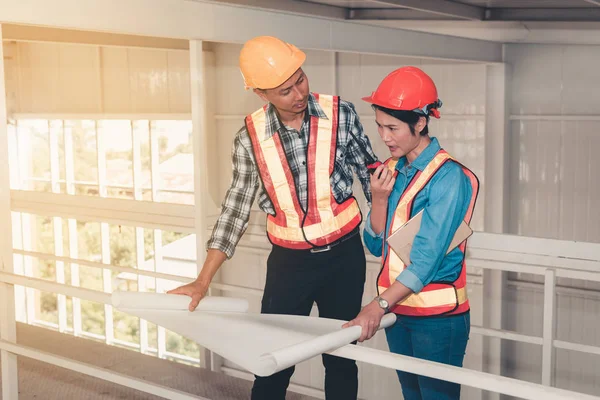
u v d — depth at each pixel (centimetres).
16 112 845
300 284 205
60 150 864
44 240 939
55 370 354
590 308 666
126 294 179
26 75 840
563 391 116
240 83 777
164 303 179
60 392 324
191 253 908
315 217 201
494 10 619
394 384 745
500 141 664
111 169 849
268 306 210
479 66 666
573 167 648
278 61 180
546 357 306
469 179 177
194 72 339
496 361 719
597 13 591
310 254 203
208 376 366
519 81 658
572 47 628
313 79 753
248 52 183
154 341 1031
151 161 841
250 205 209
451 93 689
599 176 634
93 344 418
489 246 317
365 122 730
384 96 171
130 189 842
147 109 798
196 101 341
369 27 331
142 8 235
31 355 229
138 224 648
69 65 820
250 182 208
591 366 671
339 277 206
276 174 199
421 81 171
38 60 834
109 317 1009
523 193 679
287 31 283
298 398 320
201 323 168
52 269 953
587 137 635
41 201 685
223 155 801
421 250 171
